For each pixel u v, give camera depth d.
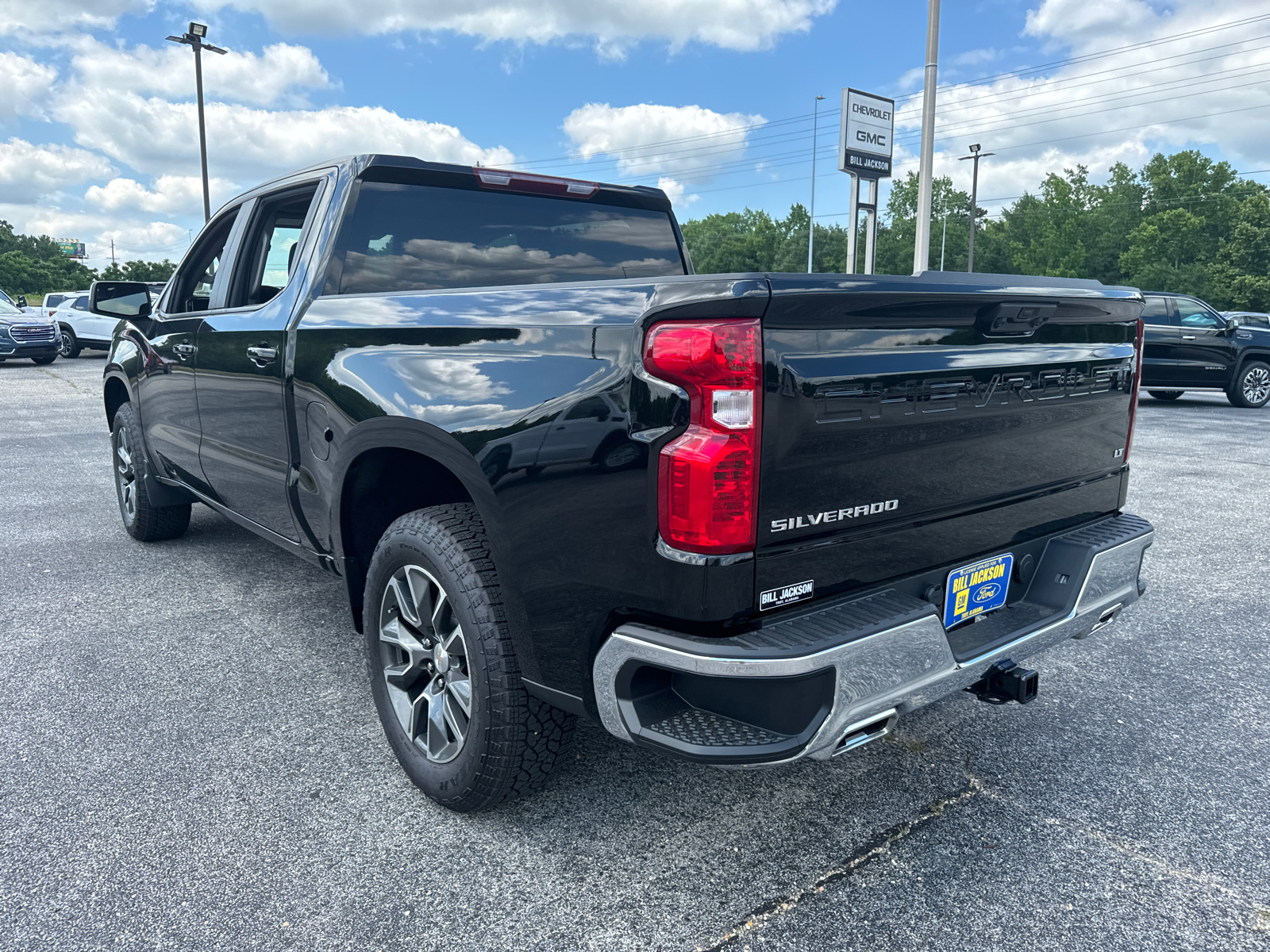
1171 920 1.97
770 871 2.13
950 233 92.25
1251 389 13.72
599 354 1.82
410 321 2.35
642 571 1.75
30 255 151.38
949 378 2.00
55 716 2.91
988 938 1.91
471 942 1.89
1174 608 4.13
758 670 1.66
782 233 113.25
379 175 2.98
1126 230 88.50
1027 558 2.43
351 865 2.15
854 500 1.86
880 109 19.05
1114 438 2.65
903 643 1.87
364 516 2.70
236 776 2.55
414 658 2.42
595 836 2.28
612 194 3.52
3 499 6.23
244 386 3.19
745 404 1.64
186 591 4.21
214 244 3.93
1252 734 2.87
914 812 2.40
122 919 1.94
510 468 1.96
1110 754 2.74
